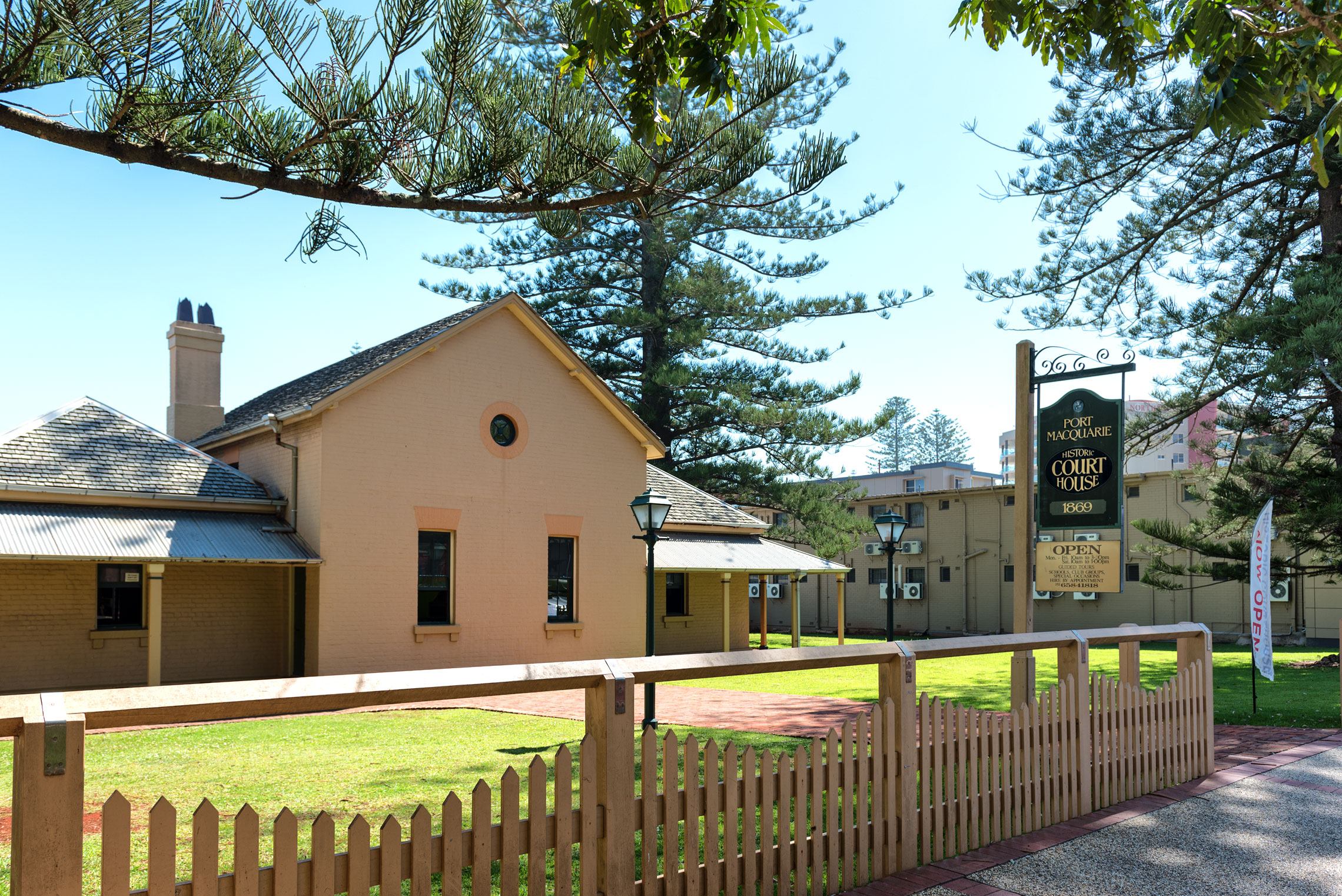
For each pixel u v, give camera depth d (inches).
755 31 233.3
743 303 1357.0
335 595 681.6
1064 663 262.4
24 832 97.0
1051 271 967.6
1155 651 1024.9
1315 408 819.4
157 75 213.3
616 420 866.8
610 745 148.5
